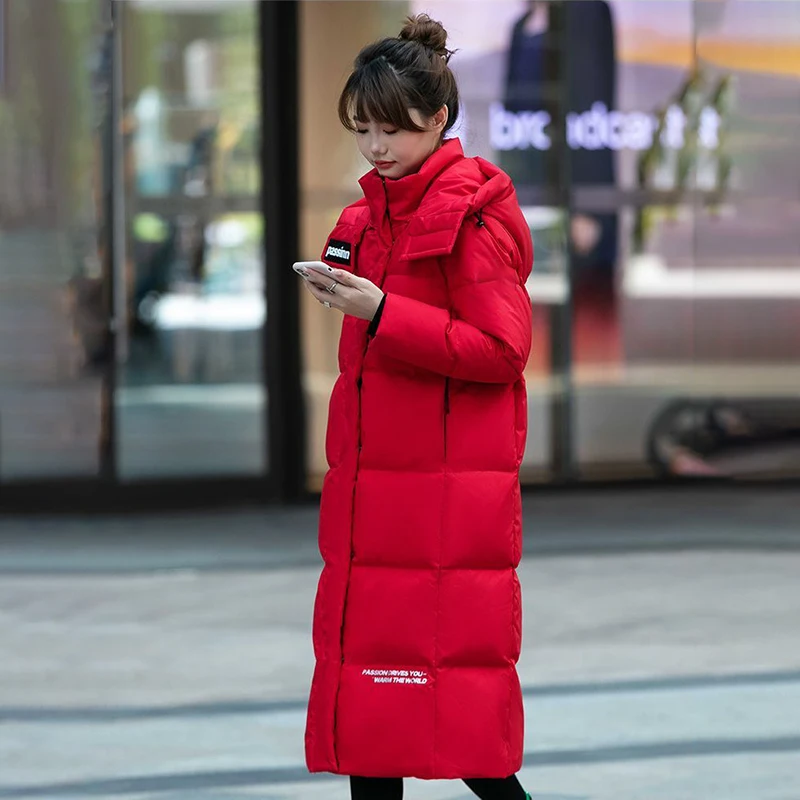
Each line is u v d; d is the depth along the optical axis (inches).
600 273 1155.9
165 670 708.7
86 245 1093.8
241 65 1101.1
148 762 567.2
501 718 398.0
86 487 1104.2
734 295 1170.0
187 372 1113.4
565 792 523.2
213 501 1122.0
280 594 869.2
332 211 1122.0
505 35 1125.7
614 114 1144.2
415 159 393.1
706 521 1070.4
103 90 1085.1
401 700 394.6
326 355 1134.4
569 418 1164.5
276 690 671.1
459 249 386.3
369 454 396.2
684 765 553.3
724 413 1178.6
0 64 1074.7
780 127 1158.3
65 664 722.2
